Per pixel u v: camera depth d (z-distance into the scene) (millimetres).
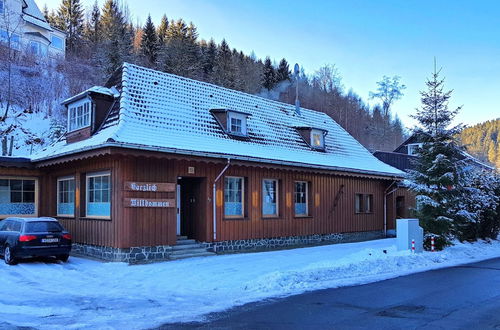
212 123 17922
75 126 17422
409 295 9422
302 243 20125
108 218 14727
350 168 21266
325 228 21484
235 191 17766
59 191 18234
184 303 8789
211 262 14125
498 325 6918
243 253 16734
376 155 36656
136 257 14211
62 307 8359
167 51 63844
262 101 22953
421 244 16938
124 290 10016
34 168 18047
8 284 10531
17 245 12984
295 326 6949
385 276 12180
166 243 15000
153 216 14742
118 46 57125
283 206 19344
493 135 85375
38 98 41625
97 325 7160
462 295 9398
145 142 13750
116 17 71812
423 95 18844
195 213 16766
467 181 19453
